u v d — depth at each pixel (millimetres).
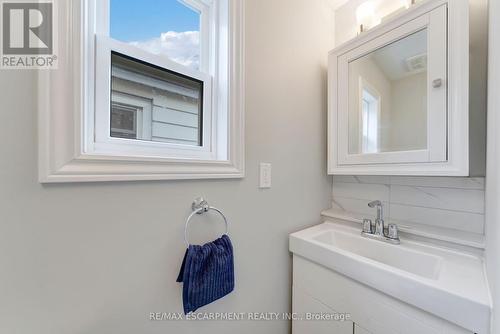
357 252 1045
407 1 1032
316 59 1261
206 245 749
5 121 480
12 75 487
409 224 1021
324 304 898
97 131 659
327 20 1327
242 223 926
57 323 541
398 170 922
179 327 753
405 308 658
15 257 491
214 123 923
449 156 779
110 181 606
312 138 1241
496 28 543
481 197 856
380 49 1005
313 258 936
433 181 981
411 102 914
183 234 756
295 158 1150
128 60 735
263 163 1003
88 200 579
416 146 898
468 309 540
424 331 618
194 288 687
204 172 792
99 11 675
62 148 530
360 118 1086
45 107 510
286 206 1106
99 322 602
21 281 498
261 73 994
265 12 1011
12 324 491
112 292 622
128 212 646
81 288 573
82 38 571
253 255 966
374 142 1037
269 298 1025
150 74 786
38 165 507
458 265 738
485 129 807
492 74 598
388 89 989
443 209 953
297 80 1156
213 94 922
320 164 1293
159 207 705
